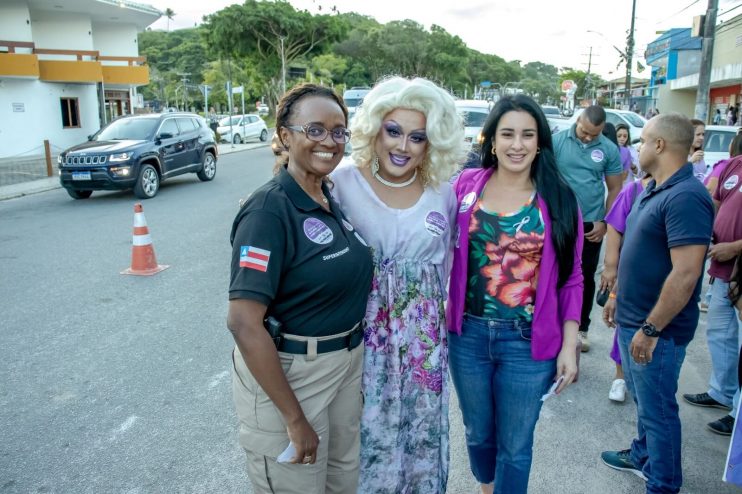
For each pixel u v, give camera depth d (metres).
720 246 3.36
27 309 5.32
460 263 2.37
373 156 2.21
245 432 1.85
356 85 70.62
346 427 2.02
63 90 24.50
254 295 1.65
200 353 4.39
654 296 2.57
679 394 3.87
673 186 2.45
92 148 11.51
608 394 3.83
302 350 1.82
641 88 45.62
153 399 3.70
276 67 45.72
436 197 2.29
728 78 21.72
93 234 8.50
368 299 2.13
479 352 2.40
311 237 1.77
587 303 4.46
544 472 2.99
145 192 11.87
